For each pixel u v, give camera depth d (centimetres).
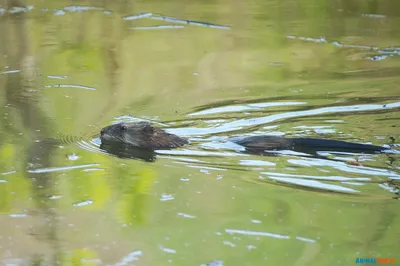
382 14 2408
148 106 1510
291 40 2102
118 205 991
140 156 1204
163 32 2169
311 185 1052
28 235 898
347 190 1030
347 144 1221
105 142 1284
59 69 1792
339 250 848
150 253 848
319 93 1605
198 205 989
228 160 1175
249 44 2056
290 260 823
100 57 1905
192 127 1381
